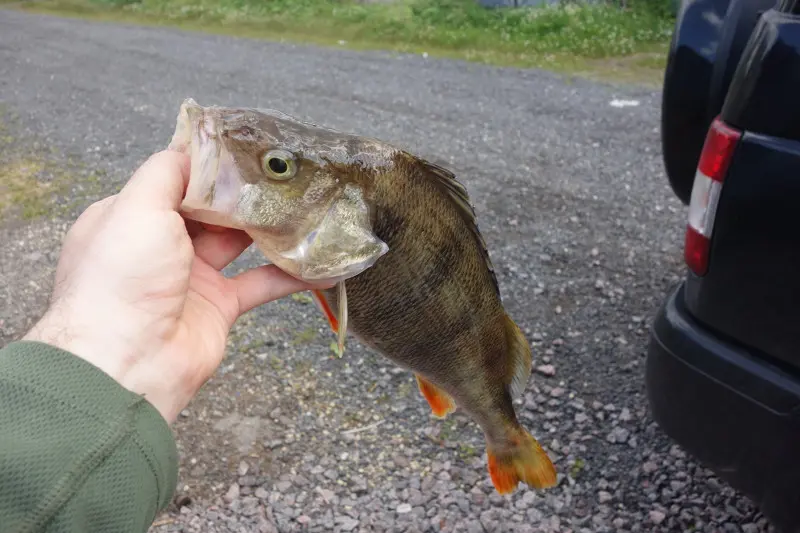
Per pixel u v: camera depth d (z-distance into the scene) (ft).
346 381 3.16
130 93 7.87
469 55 9.60
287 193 1.55
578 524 2.47
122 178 5.42
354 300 1.66
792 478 1.94
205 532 2.42
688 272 2.17
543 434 2.85
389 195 1.61
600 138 6.42
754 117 1.87
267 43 10.60
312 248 1.58
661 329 2.21
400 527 2.46
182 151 1.51
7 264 4.08
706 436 2.11
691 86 2.79
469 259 1.73
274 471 2.68
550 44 9.78
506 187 5.30
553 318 3.61
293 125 1.59
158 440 1.11
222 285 1.60
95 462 1.02
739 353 2.01
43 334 1.18
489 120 6.93
